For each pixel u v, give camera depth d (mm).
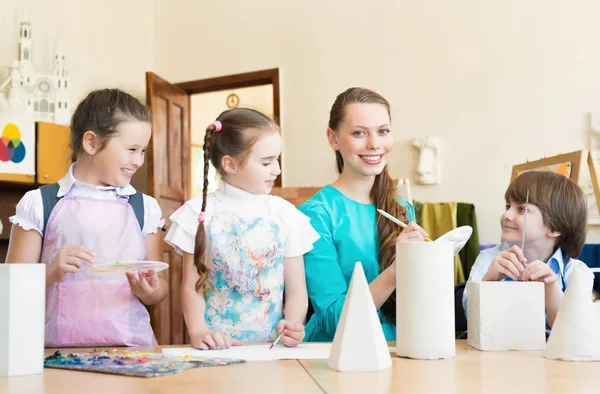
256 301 1367
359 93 1589
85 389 739
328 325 1461
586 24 3422
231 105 5699
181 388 738
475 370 861
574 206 1491
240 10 4266
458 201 3623
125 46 4293
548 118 3477
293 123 4059
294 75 4082
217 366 902
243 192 1405
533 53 3521
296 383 769
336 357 858
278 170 1402
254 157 1360
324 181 3949
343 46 3961
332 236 1576
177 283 3879
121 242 1465
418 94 3758
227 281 1354
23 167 3033
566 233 1506
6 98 3184
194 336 1154
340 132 1590
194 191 5609
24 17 3363
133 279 1364
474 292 1094
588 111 3395
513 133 3541
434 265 967
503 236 1545
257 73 4160
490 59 3609
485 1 3637
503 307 1064
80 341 1394
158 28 4531
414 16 3795
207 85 4332
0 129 2949
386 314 1532
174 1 4488
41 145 3119
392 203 1614
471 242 3412
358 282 882
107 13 4145
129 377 815
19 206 1449
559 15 3477
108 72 4137
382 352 864
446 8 3721
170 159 4047
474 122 3623
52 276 1236
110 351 1069
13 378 816
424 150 3664
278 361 951
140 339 1429
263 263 1365
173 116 4145
